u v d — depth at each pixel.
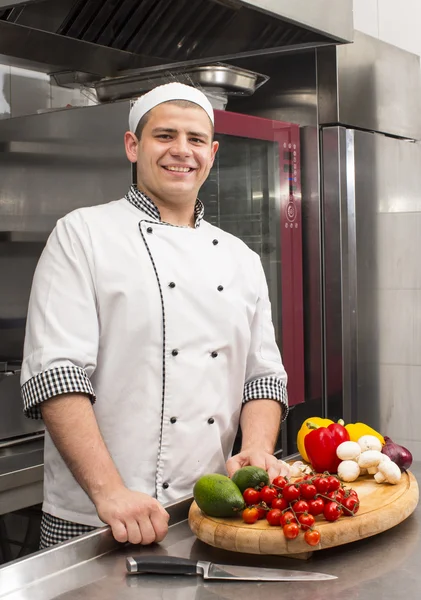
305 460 1.51
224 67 2.27
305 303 2.65
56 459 1.54
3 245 2.32
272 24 1.72
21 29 1.98
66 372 1.35
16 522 2.03
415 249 2.94
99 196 2.08
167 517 1.20
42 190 2.20
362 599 0.98
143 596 1.00
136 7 1.81
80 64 2.24
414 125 3.03
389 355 2.79
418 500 1.34
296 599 0.99
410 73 3.00
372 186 2.71
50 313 1.42
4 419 2.09
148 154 1.51
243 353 1.60
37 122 2.19
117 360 1.48
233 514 1.17
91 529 1.50
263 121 2.44
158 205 1.55
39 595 1.01
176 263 1.52
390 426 2.81
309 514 1.13
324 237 2.62
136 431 1.48
